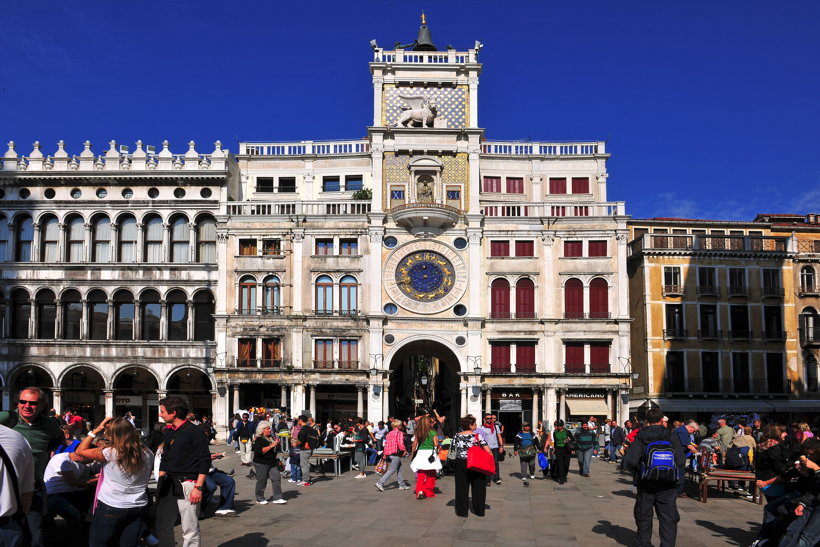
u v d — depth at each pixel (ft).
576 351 163.32
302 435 78.28
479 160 172.24
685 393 168.35
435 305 162.81
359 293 162.50
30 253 169.37
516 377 161.58
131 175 167.94
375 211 164.04
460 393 166.81
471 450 56.49
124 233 169.68
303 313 161.79
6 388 164.96
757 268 175.32
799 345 174.70
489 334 163.22
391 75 171.22
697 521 55.16
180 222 169.78
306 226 164.45
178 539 47.50
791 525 36.88
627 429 130.41
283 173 176.04
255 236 164.35
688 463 72.69
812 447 38.65
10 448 25.82
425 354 182.29
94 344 164.76
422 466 66.03
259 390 164.76
